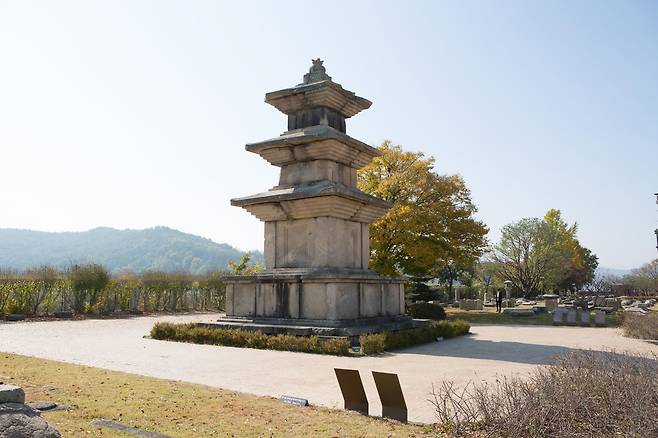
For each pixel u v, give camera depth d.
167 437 7.80
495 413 7.98
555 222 79.00
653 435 6.91
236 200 23.17
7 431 6.83
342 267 22.12
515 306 55.84
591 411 7.61
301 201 21.77
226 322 21.73
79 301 36.81
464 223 37.69
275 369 14.10
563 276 72.75
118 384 11.37
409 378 12.62
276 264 22.73
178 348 18.50
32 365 13.68
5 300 33.25
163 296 43.72
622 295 73.31
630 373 8.70
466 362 15.28
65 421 8.37
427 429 8.23
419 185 37.31
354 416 9.09
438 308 35.66
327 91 22.75
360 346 17.88
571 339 22.02
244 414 9.11
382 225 35.94
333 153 22.75
